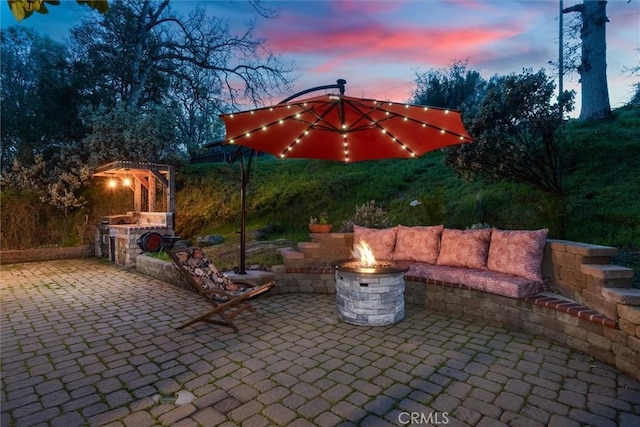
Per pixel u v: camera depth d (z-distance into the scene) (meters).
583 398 2.75
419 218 8.19
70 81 13.48
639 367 3.00
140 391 2.93
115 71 14.62
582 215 6.14
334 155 6.21
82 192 12.01
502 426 2.42
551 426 2.42
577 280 3.88
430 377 3.11
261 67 15.79
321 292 6.12
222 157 18.36
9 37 15.01
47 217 11.36
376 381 3.04
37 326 4.58
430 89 16.05
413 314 4.87
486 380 3.04
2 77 14.63
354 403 2.71
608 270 3.45
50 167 12.41
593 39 11.29
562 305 3.78
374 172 11.96
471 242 5.09
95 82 14.25
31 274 8.16
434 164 11.39
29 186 11.45
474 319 4.63
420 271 5.19
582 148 8.18
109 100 14.22
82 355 3.66
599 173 7.18
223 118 4.32
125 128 12.12
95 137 11.70
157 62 16.16
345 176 11.88
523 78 6.31
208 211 11.81
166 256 8.22
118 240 9.58
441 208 7.41
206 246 9.42
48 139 13.08
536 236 4.43
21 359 3.57
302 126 5.12
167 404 2.72
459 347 3.74
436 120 4.46
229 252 8.26
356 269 4.44
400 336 4.08
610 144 8.05
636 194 6.22
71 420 2.53
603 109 11.19
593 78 11.34
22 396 2.86
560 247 4.18
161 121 12.61
